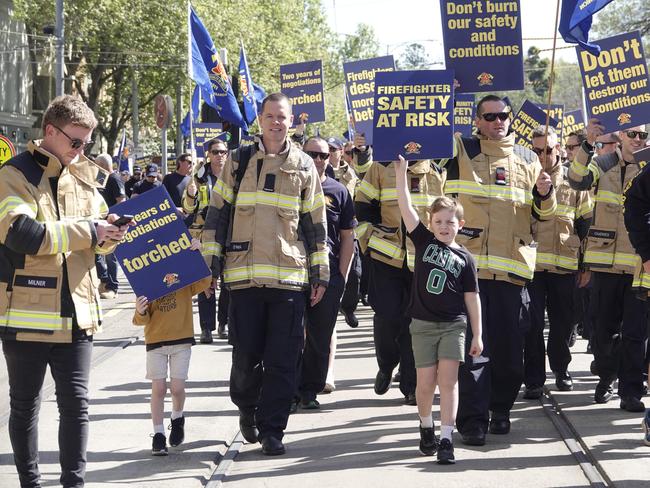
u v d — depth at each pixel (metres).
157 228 7.26
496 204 7.81
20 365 5.83
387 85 7.30
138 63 45.00
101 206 6.15
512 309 7.84
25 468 5.95
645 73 8.91
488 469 6.91
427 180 8.75
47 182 5.84
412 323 7.22
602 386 9.12
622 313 9.01
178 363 7.58
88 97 49.03
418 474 6.81
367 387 10.19
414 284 7.23
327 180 9.12
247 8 47.91
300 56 59.16
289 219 7.43
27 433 5.93
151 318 7.51
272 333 7.46
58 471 7.04
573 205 9.55
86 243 5.70
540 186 7.82
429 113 7.30
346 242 9.14
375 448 7.59
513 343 7.87
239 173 7.48
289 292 7.43
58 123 5.78
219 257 7.48
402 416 8.73
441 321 7.12
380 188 8.86
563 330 9.70
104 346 12.90
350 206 9.15
